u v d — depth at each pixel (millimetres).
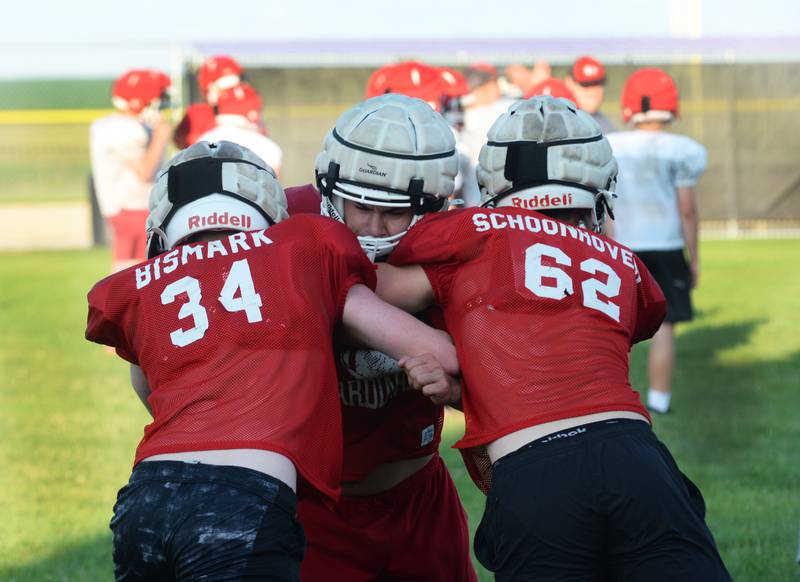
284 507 9227
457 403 10742
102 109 73250
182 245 10875
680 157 24891
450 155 11305
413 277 10891
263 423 9492
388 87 22312
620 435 9867
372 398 11352
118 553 9469
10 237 63406
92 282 47688
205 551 8945
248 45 51562
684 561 9500
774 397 26203
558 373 10109
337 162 11180
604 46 53594
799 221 56594
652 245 24500
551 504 9641
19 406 26688
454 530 12070
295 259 10312
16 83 71750
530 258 10641
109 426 24781
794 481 19844
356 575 11664
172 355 9945
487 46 52375
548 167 11227
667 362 24656
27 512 19047
